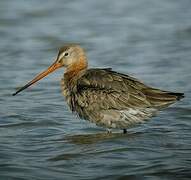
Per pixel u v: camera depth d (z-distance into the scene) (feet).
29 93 66.23
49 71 56.13
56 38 94.58
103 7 116.78
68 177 41.52
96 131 52.70
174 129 52.70
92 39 93.91
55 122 55.31
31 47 89.51
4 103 61.93
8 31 99.60
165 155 45.60
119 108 50.21
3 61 81.25
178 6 117.91
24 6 115.85
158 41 92.07
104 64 79.10
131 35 96.32
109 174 41.98
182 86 67.31
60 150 47.21
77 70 55.21
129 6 118.01
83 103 51.83
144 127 53.57
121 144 48.49
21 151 46.96
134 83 50.65
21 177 41.55
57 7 116.06
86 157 45.47
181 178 41.09
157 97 49.34
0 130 52.80
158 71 74.64
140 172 42.24
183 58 81.15
